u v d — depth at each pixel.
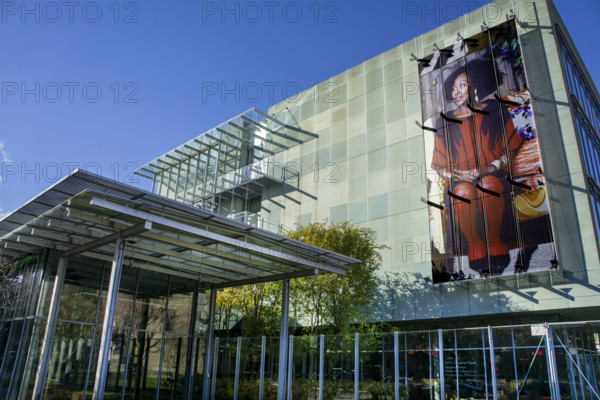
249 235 16.50
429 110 27.80
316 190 32.66
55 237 16.44
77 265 18.00
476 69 26.22
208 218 15.03
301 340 19.67
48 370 16.23
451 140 26.23
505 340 14.48
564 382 13.09
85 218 14.13
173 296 21.31
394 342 16.89
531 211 22.33
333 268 18.70
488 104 25.20
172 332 20.86
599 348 14.80
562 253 21.70
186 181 39.47
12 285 19.05
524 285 22.55
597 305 20.23
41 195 13.79
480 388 14.51
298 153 34.75
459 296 24.38
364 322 24.91
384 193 29.02
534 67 24.92
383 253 27.83
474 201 24.45
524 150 23.30
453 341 15.61
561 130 23.28
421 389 15.86
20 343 16.91
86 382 17.28
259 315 25.98
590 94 30.47
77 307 17.62
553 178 22.88
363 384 17.09
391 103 30.59
